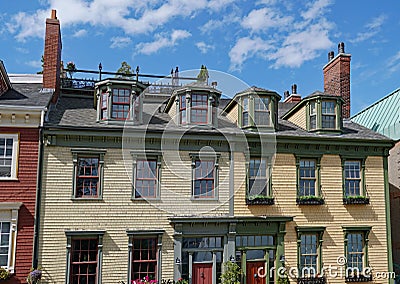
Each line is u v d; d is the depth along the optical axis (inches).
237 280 567.5
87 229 547.8
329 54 855.7
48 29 671.1
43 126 545.3
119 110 590.6
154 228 568.1
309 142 629.6
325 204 629.0
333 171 639.1
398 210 754.8
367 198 637.3
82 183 560.1
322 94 658.2
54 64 663.1
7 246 526.0
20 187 537.3
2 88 596.1
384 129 812.0
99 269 543.2
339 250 621.9
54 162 550.9
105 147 569.0
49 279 527.5
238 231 593.9
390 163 786.2
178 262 565.3
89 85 761.0
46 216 538.0
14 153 541.6
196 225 581.0
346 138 637.9
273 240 611.2
